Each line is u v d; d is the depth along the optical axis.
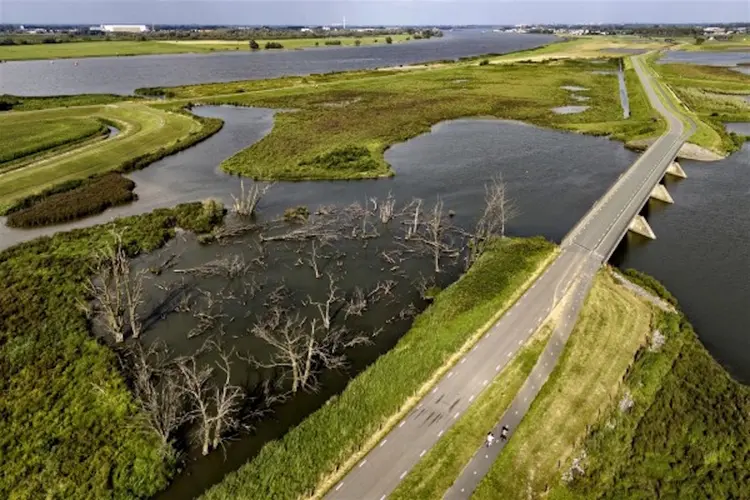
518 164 93.88
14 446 34.56
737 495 30.81
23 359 42.72
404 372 39.47
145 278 56.69
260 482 30.89
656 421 35.94
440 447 33.25
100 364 42.06
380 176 86.94
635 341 43.81
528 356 41.41
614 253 62.56
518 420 35.41
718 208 75.62
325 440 33.72
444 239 65.06
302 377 40.38
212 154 100.31
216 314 50.38
